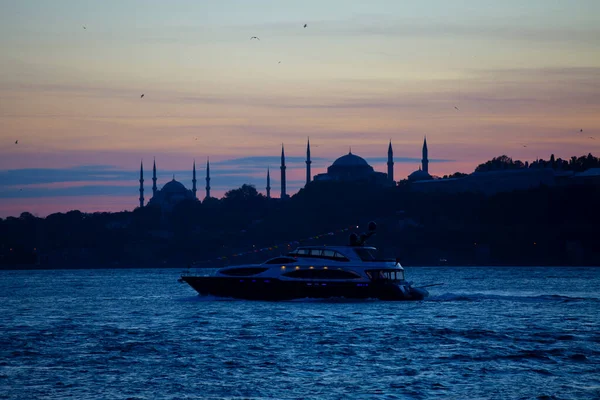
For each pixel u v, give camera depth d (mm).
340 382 51500
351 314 85688
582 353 61219
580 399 47531
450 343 65875
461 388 49969
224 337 69062
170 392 49062
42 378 52812
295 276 97812
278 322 78688
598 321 81375
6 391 49312
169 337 69438
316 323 77938
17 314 92500
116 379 52469
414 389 49719
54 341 67750
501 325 77312
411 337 68812
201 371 54781
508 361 58125
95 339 68750
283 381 51812
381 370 55000
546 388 49969
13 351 62625
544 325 77625
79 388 50062
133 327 76812
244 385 50750
